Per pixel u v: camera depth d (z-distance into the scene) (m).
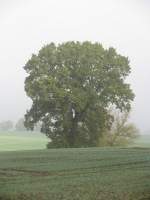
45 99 68.94
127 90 73.12
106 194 25.27
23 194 25.77
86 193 25.56
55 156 46.06
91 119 72.69
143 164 38.06
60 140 72.75
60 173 34.03
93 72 72.44
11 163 41.34
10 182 29.72
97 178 30.41
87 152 49.38
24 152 51.97
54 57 72.62
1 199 25.08
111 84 72.69
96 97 71.56
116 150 51.66
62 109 70.88
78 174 33.03
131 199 24.30
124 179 29.66
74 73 72.62
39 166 38.59
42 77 70.81
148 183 28.09
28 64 73.12
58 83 70.81
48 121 72.56
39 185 28.28
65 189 26.78
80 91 70.31
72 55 73.50
